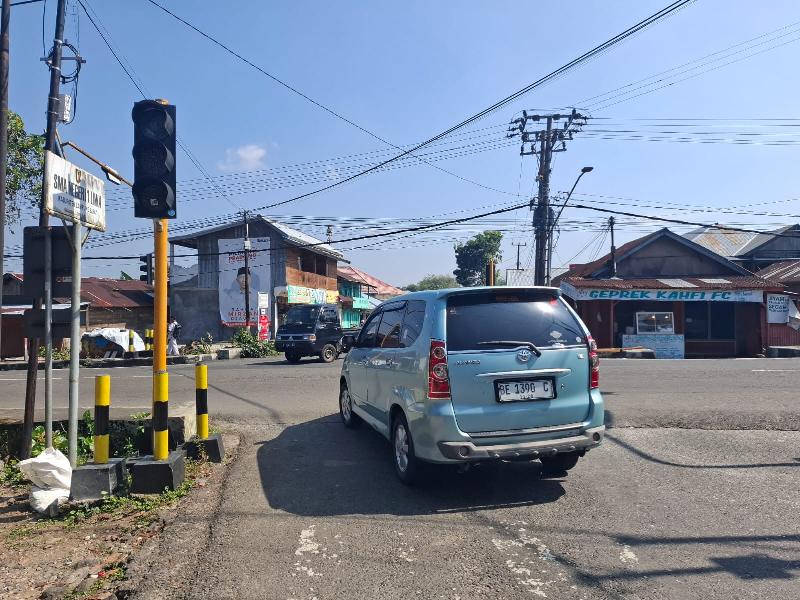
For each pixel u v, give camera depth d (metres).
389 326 6.06
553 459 5.45
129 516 4.66
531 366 4.77
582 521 4.35
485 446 4.59
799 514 4.43
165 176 5.25
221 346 27.39
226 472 5.80
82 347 21.95
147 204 5.16
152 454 5.79
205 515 4.58
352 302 47.56
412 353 4.98
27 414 6.19
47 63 8.61
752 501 4.74
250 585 3.42
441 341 4.68
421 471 5.01
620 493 4.98
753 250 33.44
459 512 4.59
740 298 22.64
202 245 34.16
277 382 12.62
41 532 4.41
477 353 4.68
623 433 7.16
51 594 3.34
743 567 3.55
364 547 3.93
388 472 5.73
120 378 14.44
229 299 33.59
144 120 5.25
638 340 22.58
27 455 6.19
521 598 3.23
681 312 23.05
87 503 4.88
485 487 5.21
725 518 4.37
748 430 7.29
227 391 11.34
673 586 3.33
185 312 33.56
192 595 3.32
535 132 23.97
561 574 3.50
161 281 5.36
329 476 5.62
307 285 36.28
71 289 5.56
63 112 8.60
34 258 5.61
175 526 4.35
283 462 6.15
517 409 4.71
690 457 6.10
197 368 6.32
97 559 3.84
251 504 4.83
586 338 5.04
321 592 3.32
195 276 38.66
